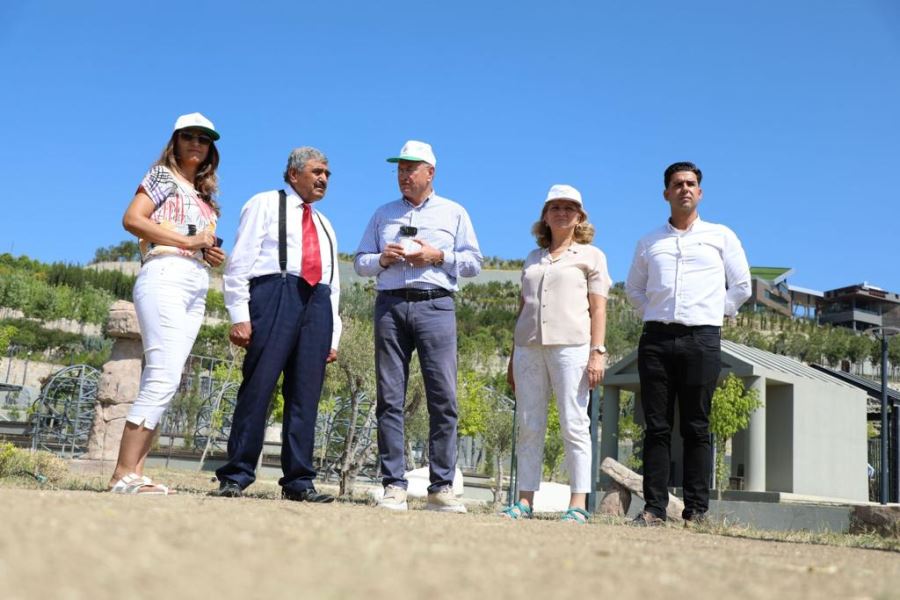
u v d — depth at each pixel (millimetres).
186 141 4340
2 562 1185
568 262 5016
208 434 21641
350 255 107250
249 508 2850
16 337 61969
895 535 5816
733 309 5133
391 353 4902
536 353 5012
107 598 1005
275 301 4480
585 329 4926
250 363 4453
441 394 4852
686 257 4977
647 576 1661
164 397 4074
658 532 3750
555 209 5090
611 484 10125
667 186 5160
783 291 117875
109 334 11922
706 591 1515
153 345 4082
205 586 1148
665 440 4945
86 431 18344
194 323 4227
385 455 4762
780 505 8922
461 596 1247
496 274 135750
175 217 4211
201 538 1675
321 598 1132
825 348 89875
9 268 89000
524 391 5016
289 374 4609
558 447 22125
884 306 114062
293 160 4699
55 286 85750
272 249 4535
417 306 4883
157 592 1072
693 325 4898
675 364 4961
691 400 4898
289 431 4535
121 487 3904
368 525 2408
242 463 4375
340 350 11906
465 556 1755
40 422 18625
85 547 1391
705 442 4902
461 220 5176
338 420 16859
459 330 82875
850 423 18875
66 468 8188
